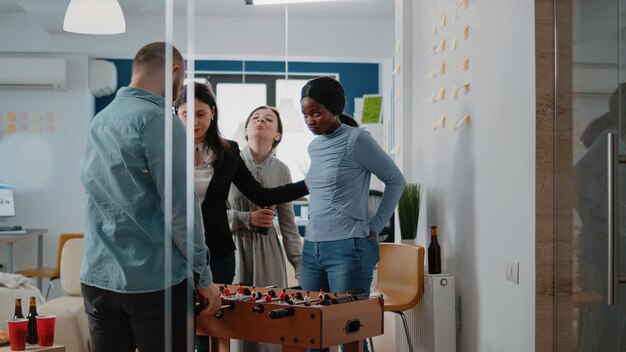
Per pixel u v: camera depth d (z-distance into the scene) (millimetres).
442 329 4332
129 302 2664
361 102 9555
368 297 3277
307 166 10070
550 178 3312
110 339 2750
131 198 2654
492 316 3867
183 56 2662
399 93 5484
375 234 3959
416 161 5273
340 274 3828
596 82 2963
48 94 8469
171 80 2646
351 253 3826
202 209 3578
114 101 2711
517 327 3525
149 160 2641
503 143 3701
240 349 4066
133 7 7582
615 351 2834
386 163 3898
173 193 2629
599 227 2945
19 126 8469
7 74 8312
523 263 3455
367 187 3947
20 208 8453
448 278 4336
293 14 8250
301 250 4320
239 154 3902
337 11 8125
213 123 3580
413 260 4449
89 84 8508
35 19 7434
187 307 2693
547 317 3301
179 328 2676
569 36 3178
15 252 8398
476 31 4082
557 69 3273
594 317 2982
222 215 3645
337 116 3902
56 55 8445
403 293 4480
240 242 4039
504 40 3678
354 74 10109
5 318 4414
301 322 3018
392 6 7906
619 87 2801
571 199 3168
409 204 4785
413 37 5352
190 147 2658
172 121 2627
